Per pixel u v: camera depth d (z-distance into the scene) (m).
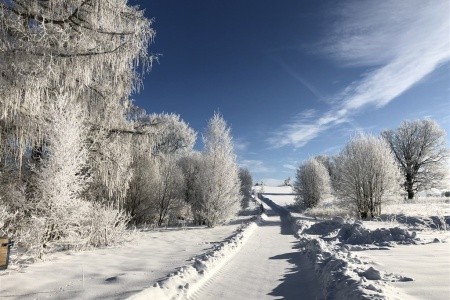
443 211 21.94
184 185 28.27
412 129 42.03
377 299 4.05
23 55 8.38
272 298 5.84
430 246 9.25
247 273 7.82
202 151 22.61
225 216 21.86
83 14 10.64
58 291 5.40
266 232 18.12
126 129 14.26
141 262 8.24
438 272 5.66
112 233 11.66
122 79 14.04
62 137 9.33
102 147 13.18
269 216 33.25
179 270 6.86
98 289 5.49
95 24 10.58
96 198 14.36
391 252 8.65
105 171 13.35
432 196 41.84
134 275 6.51
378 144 25.44
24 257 7.88
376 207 24.45
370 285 4.75
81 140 10.81
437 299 4.21
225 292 6.17
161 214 25.59
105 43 10.80
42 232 8.60
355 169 25.17
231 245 11.41
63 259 8.44
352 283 5.10
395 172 25.12
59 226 9.20
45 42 8.98
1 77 8.16
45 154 9.92
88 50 10.15
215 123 22.44
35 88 8.68
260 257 10.12
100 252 9.91
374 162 24.66
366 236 11.73
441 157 40.53
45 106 10.37
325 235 15.27
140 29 11.42
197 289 6.26
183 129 45.00
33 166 9.38
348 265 6.50
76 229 10.28
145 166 22.23
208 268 7.71
